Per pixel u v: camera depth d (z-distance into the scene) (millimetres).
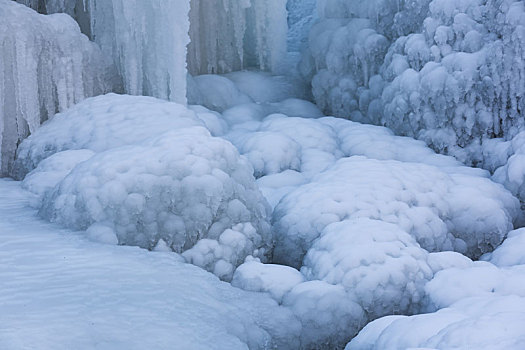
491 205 7707
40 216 7258
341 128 11281
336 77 13102
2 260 5617
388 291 5695
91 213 6516
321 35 13500
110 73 11609
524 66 9242
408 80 10656
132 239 6441
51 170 8711
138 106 9953
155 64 11688
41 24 10047
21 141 10086
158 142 7031
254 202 6965
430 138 10352
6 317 4352
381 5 12281
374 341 4492
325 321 5574
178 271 5867
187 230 6473
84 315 4551
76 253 5965
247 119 12578
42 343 4027
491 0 9922
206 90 13227
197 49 14062
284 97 14227
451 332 3525
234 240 6496
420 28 11219
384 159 9961
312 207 7238
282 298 5809
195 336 4648
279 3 14773
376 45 12227
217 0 14422
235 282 6098
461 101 9977
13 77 9734
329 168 8641
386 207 7219
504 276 5469
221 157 6891
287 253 7172
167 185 6516
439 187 7953
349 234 6254
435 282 5715
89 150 9086
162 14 11156
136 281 5410
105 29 11664
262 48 15188
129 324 4551
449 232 7656
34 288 5000
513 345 3229
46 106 10328
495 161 9391
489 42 9859
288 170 9594
